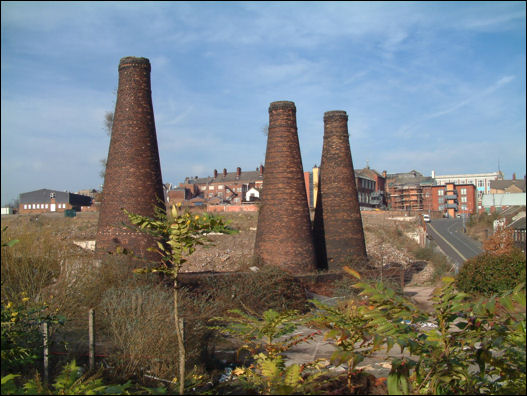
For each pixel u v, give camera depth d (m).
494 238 26.64
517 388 4.41
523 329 4.24
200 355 9.00
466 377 4.49
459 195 89.44
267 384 5.32
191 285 14.94
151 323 8.43
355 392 4.76
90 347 7.12
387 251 41.84
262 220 20.34
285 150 20.41
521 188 96.06
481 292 15.77
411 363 4.42
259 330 5.79
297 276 18.98
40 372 6.93
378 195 85.19
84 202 83.31
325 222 22.75
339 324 4.92
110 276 11.96
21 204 77.75
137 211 16.22
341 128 23.27
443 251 47.00
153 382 7.32
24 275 9.91
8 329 6.07
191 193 90.06
